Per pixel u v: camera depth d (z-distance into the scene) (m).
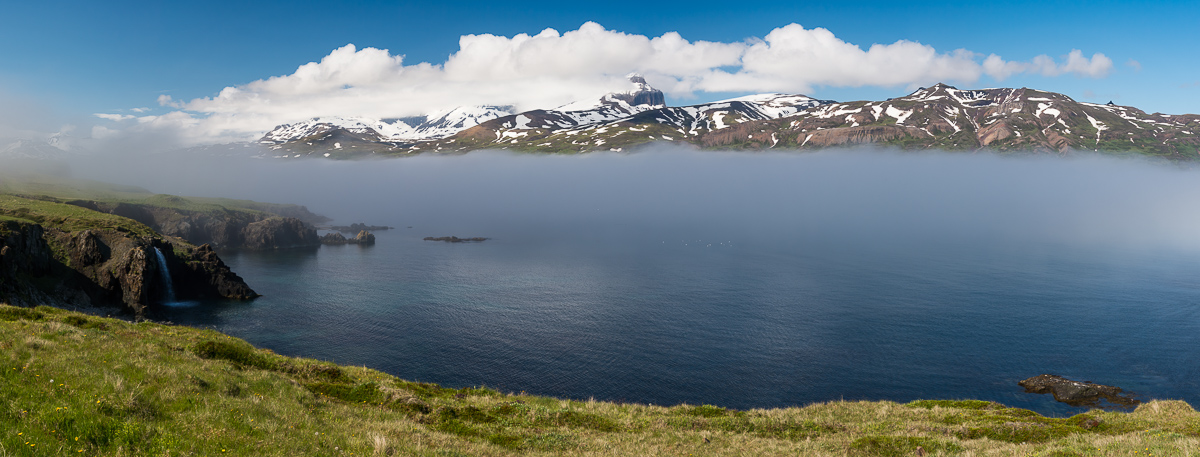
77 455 13.05
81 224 109.81
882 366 73.56
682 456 23.77
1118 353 79.62
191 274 107.12
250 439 16.39
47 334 25.53
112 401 16.41
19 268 79.44
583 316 98.50
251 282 124.75
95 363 21.39
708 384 66.81
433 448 20.19
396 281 130.38
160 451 13.98
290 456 15.67
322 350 76.50
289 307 101.31
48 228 97.44
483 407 31.17
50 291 83.69
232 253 174.75
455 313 99.00
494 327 89.81
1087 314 103.44
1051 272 155.38
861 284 134.12
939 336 87.56
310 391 28.70
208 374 24.50
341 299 108.75
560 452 23.44
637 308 105.75
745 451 25.20
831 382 67.94
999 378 69.81
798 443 27.56
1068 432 29.53
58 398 16.05
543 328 89.75
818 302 112.50
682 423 30.66
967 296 119.88
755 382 67.69
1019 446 24.39
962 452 24.19
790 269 158.88
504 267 157.00
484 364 72.25
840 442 27.70
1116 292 126.06
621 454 23.22
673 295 119.06
